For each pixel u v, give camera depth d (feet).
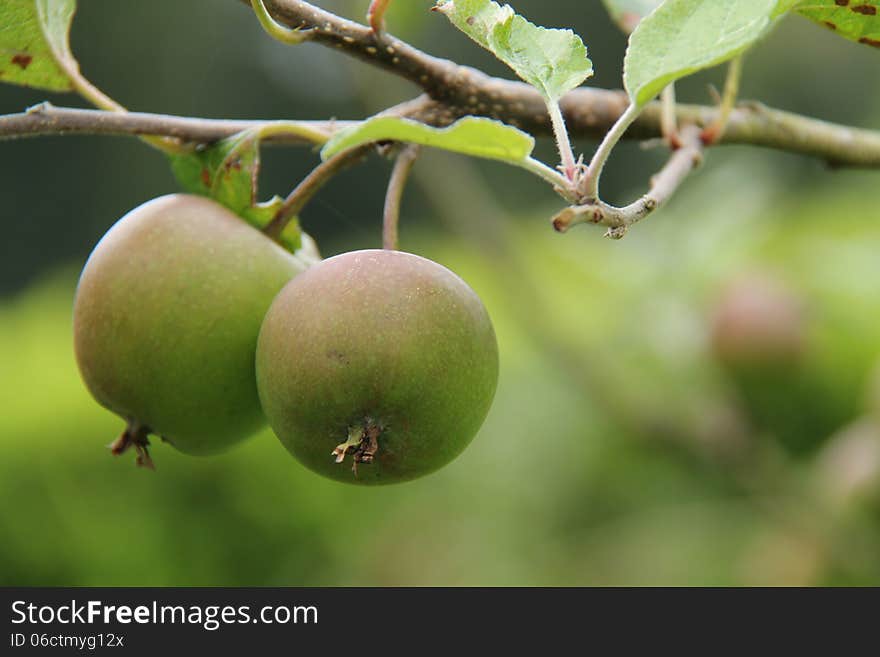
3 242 144.87
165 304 13.30
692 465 36.68
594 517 45.91
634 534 43.21
